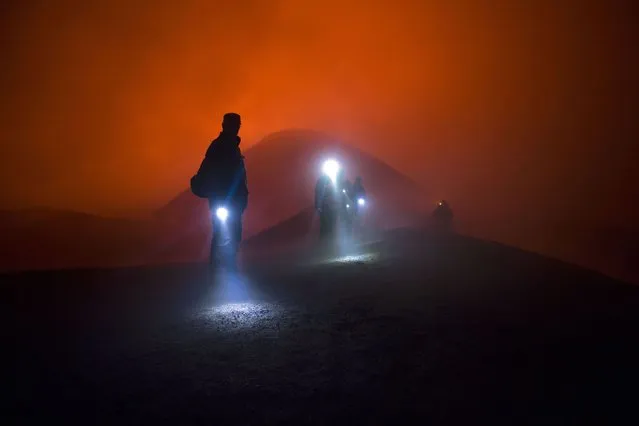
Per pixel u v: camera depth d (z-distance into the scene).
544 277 7.83
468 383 3.51
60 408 3.03
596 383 3.51
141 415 2.95
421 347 4.29
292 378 3.56
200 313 5.43
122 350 4.13
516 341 4.46
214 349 4.18
